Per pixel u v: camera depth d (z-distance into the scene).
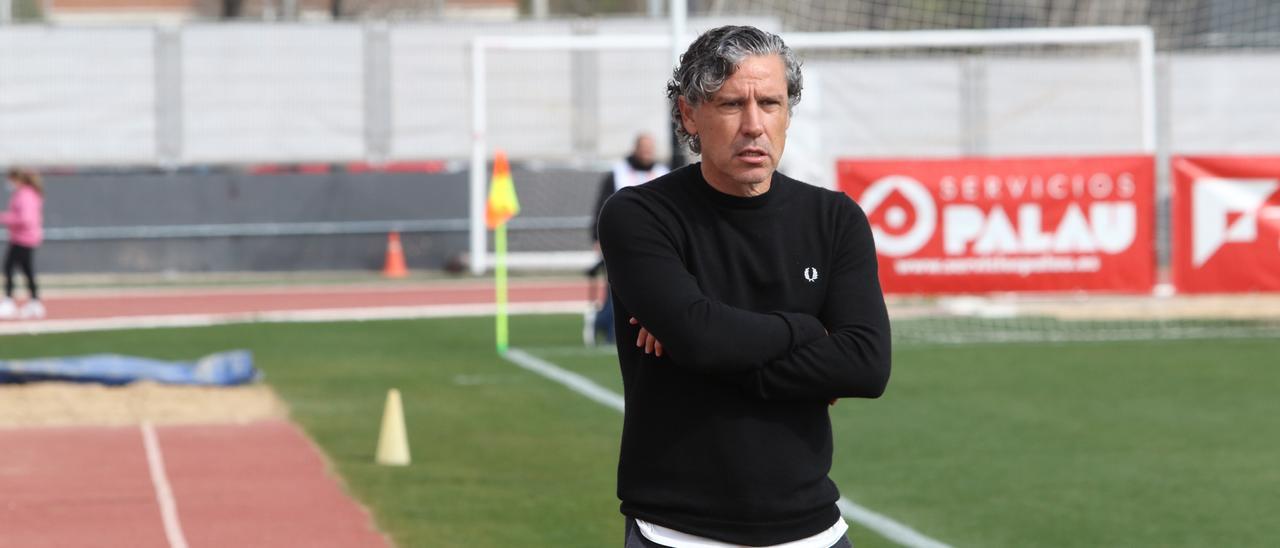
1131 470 20.19
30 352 35.69
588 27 64.88
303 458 21.23
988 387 28.17
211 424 24.31
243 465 20.70
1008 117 65.88
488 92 64.44
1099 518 17.33
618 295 7.44
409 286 57.28
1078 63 65.81
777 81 7.17
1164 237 64.12
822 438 7.45
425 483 19.41
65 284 58.78
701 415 7.24
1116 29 45.53
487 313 45.31
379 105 64.44
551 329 40.25
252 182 63.19
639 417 7.40
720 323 7.06
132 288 56.53
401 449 20.92
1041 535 16.50
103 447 22.17
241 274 63.06
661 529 7.28
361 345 36.47
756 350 7.08
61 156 62.94
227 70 63.69
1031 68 65.75
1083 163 35.62
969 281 35.53
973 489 18.98
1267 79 66.38
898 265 35.47
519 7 85.62
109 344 37.22
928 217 35.44
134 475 20.06
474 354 34.31
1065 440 22.50
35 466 20.72
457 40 64.62
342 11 76.88
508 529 16.83
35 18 71.81
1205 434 22.98
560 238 64.06
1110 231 35.69
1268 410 25.30
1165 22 66.06
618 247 7.30
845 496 18.61
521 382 29.22
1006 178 35.50
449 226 64.25
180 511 17.84
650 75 65.12
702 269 7.28
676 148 32.75
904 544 16.06
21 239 45.94
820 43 44.41
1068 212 35.62
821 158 54.06
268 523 17.16
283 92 64.00
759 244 7.32
